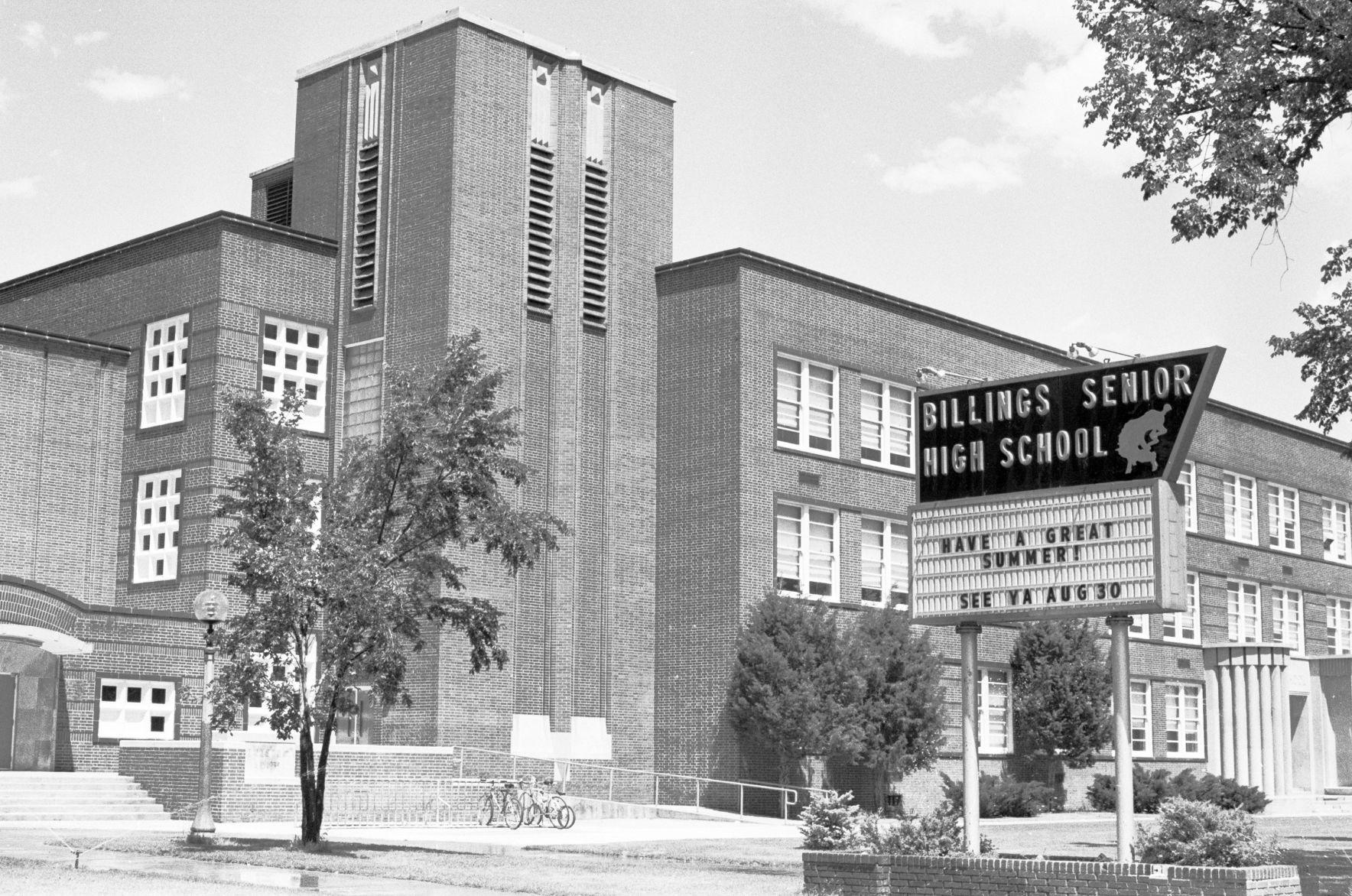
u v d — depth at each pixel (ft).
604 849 104.27
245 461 150.71
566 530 102.78
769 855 100.63
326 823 123.24
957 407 82.53
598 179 165.48
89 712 133.80
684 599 159.84
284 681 98.53
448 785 131.85
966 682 80.38
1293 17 95.96
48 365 150.92
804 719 145.48
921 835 75.77
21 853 90.79
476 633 101.19
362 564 95.04
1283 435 236.63
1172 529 74.64
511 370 154.40
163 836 105.81
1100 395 77.77
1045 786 171.53
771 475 160.25
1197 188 99.09
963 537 80.89
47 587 131.23
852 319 171.83
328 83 166.09
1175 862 68.54
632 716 157.89
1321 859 107.55
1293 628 234.79
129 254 161.99
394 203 157.58
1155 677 206.69
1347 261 104.73
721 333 161.17
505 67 158.92
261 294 155.22
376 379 155.84
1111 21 100.53
